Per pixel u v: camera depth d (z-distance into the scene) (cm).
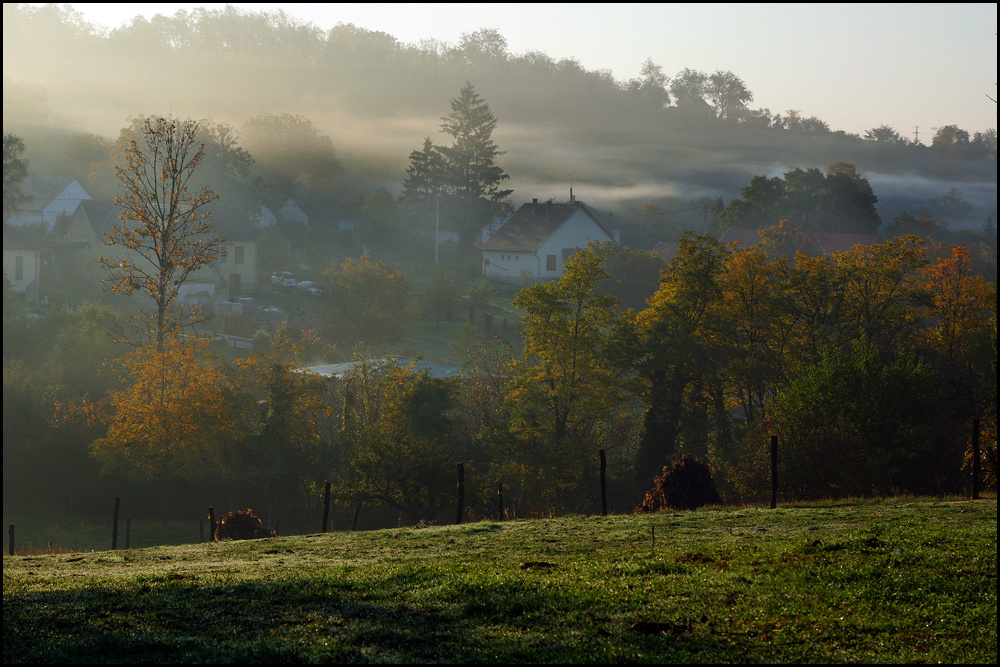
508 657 887
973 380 4825
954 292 5262
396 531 2272
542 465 4394
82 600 1227
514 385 4769
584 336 4838
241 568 1611
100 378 5128
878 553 1323
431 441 4247
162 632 1023
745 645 914
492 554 1675
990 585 1091
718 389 5184
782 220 10906
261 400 5106
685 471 3056
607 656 873
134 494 4419
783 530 1825
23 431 4559
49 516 4169
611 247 9762
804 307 5359
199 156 5738
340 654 909
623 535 1875
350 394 4700
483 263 11706
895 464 3559
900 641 916
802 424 3650
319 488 4372
